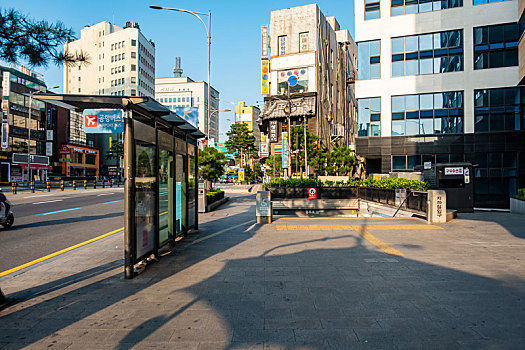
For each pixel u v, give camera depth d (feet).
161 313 12.96
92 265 20.74
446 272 18.04
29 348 10.36
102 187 150.61
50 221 42.14
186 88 497.46
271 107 194.80
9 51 16.76
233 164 338.95
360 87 93.66
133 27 301.22
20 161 163.22
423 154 89.04
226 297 14.61
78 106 17.39
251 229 33.37
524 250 23.31
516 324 11.69
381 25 92.38
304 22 195.83
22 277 18.37
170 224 24.79
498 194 84.89
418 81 89.71
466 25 86.33
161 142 21.98
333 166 138.21
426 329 11.37
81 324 12.07
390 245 25.23
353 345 10.34
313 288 15.67
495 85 84.43
